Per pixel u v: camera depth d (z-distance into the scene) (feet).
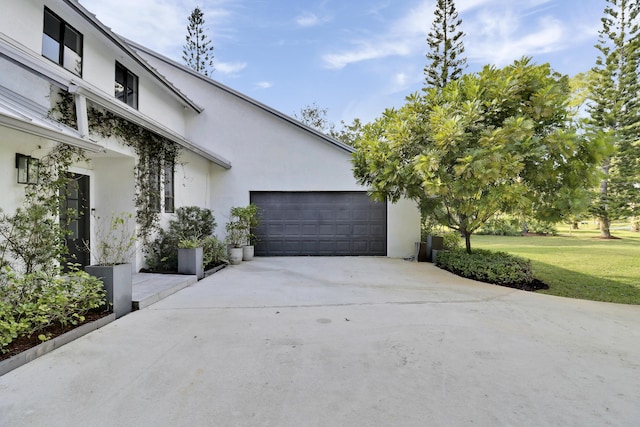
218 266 28.40
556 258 34.91
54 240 15.30
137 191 24.61
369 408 8.02
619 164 58.65
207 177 37.09
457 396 8.59
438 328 13.70
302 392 8.72
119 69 26.07
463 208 23.77
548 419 7.66
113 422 7.38
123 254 23.12
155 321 14.34
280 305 17.06
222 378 9.41
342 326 13.89
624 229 86.63
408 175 23.79
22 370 9.69
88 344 11.69
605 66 57.16
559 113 22.30
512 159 19.81
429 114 24.63
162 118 32.53
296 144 37.45
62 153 17.24
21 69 15.49
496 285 22.22
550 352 11.41
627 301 18.66
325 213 37.70
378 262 32.86
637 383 9.36
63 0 18.02
